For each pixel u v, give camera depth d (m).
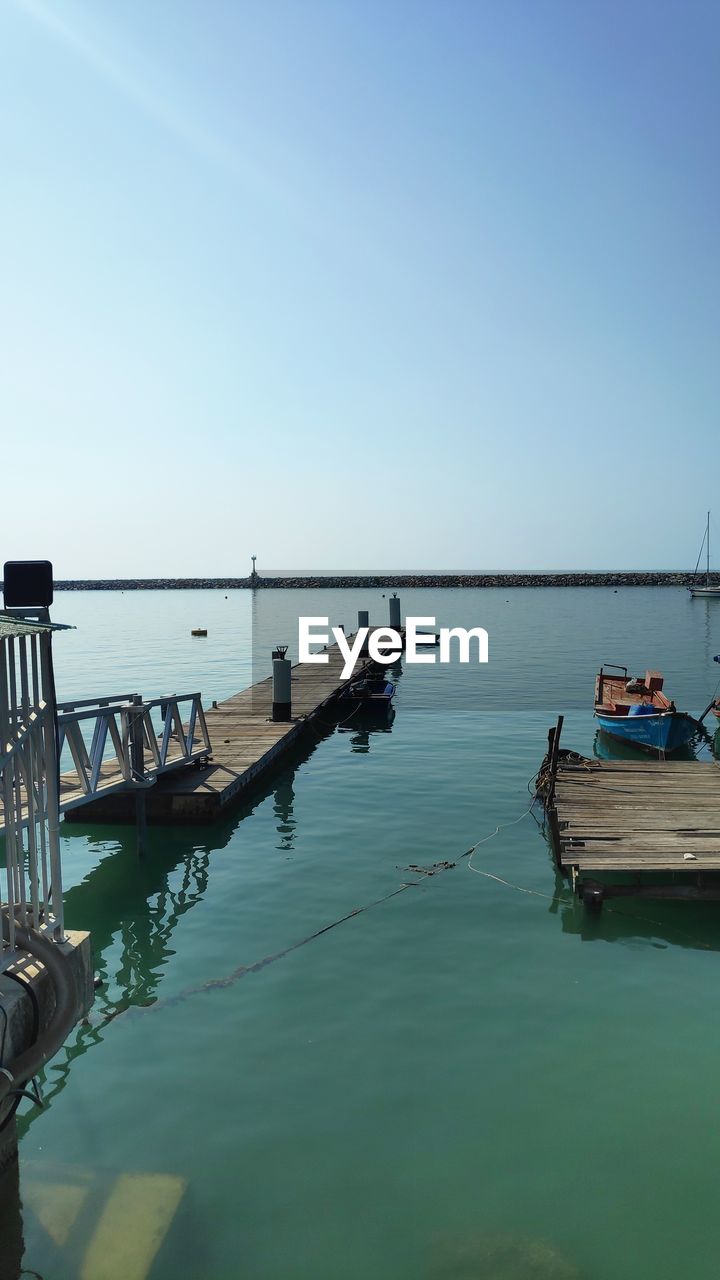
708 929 9.15
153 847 12.08
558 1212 5.11
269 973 8.16
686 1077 6.43
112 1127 5.89
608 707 20.75
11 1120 4.91
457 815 13.38
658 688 21.88
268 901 9.98
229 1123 5.93
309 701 22.31
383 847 11.88
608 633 48.59
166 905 9.91
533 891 10.20
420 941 8.83
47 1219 4.95
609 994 7.70
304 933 9.07
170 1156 5.59
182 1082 6.41
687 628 51.72
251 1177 5.39
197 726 18.67
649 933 9.04
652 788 13.23
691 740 19.91
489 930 9.10
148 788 11.87
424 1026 7.15
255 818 13.37
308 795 14.73
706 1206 5.16
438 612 69.31
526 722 22.09
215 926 9.30
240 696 23.55
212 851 11.85
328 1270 4.68
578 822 11.34
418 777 15.95
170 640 46.84
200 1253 4.79
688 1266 4.71
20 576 5.50
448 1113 6.01
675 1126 5.88
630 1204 5.18
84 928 9.30
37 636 5.23
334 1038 6.98
